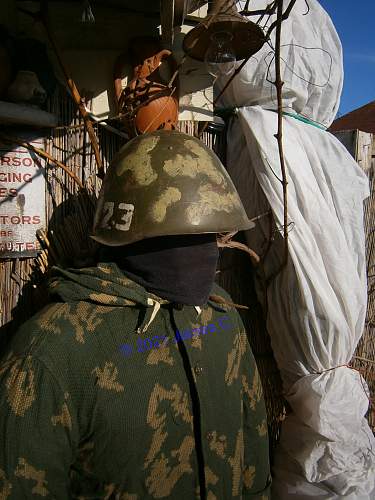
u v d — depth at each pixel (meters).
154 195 0.85
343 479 1.63
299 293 1.60
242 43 1.39
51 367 0.71
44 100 1.27
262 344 1.89
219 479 0.90
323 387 1.62
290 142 1.65
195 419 0.86
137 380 0.79
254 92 1.70
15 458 0.67
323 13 1.84
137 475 0.78
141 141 0.93
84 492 0.79
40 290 1.34
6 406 0.69
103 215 0.90
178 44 1.57
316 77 1.76
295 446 1.71
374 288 2.24
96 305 0.82
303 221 1.60
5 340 1.37
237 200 0.97
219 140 1.75
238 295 1.85
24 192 1.32
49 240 1.38
